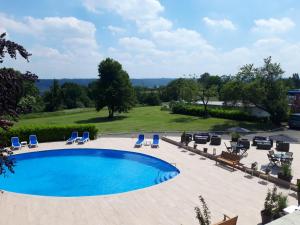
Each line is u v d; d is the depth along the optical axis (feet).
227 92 156.35
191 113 201.46
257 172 63.77
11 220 42.96
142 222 42.55
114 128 148.05
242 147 83.46
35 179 71.15
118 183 68.49
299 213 16.33
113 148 92.73
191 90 191.62
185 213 45.44
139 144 96.32
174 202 49.80
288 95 168.25
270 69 151.94
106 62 192.44
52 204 48.65
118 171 77.30
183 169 69.10
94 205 48.44
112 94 190.60
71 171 77.30
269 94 150.51
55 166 81.61
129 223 42.27
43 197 51.42
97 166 81.71
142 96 317.01
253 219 43.21
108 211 46.21
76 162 85.56
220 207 47.70
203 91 188.03
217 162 75.20
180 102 227.81
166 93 338.95
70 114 249.14
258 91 145.69
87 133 104.94
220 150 88.63
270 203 39.99
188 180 61.11
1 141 20.42
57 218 43.73
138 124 161.89
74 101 341.41
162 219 43.45
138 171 77.25
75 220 43.14
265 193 53.93
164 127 147.74
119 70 194.49
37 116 236.02
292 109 165.58
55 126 103.24
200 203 49.29
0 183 68.18
